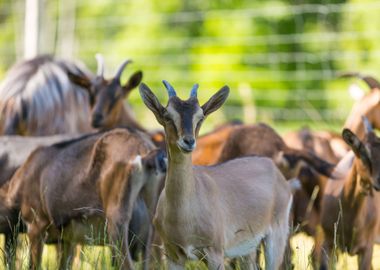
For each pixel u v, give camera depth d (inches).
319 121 2551.7
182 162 879.7
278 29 2935.5
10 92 1475.1
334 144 1401.3
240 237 978.1
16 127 1456.7
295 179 1173.7
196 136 877.2
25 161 1136.2
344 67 2819.9
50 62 1508.4
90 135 1111.0
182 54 2997.0
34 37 1935.3
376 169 1051.9
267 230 1018.1
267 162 1049.5
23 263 1101.1
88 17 3240.7
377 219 1115.9
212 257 912.9
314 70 2886.3
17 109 1456.7
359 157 1069.1
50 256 1200.2
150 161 1014.4
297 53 2915.8
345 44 2856.8
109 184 1035.3
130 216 1019.3
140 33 3048.7
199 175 928.9
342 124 2463.1
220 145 1279.5
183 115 869.2
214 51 2938.0
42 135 1457.9
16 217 1145.4
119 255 964.6
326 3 2928.2
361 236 1105.4
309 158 1186.0
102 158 1051.3
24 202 1123.3
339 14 2910.9
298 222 1209.4
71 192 1070.4
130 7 3159.5
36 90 1467.8
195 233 901.8
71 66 1521.9
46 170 1102.4
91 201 1057.5
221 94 935.0
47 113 1462.8
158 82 2930.6
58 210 1080.2
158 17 3056.1
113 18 3176.7
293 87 2854.3
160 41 3024.1
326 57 2859.3
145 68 2992.1
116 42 3090.6
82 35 3238.2
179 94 2854.3
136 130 1118.4
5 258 1049.5
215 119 2429.9
